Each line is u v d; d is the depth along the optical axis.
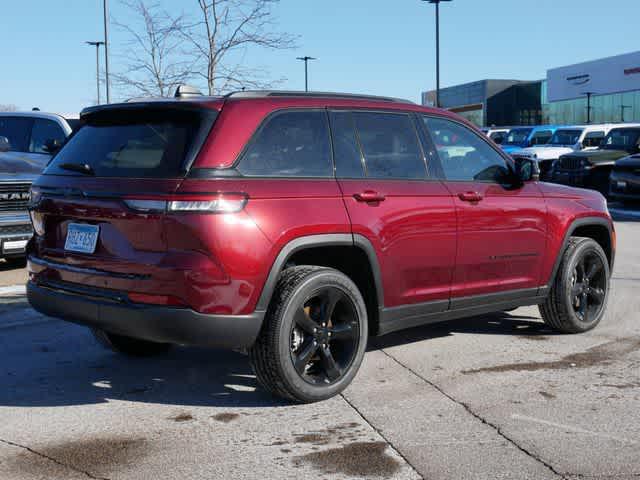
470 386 4.99
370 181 5.00
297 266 4.70
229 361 5.66
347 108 5.06
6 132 11.97
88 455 3.90
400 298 5.16
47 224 4.89
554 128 25.50
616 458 3.83
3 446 4.03
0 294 8.12
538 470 3.68
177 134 4.45
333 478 3.61
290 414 4.49
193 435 4.18
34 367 5.52
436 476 3.62
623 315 7.11
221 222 4.22
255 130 4.53
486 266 5.68
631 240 12.36
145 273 4.28
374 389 4.94
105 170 4.60
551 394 4.82
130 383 5.14
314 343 4.63
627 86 51.28
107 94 16.27
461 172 5.62
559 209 6.18
